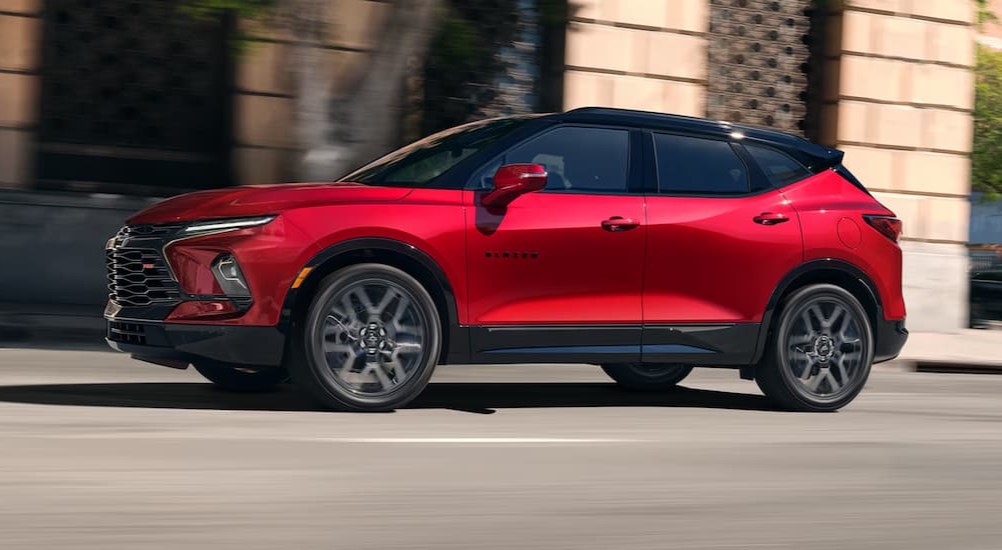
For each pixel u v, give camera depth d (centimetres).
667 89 1750
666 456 652
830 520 514
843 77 1847
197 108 1594
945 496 577
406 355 742
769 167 863
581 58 1698
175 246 719
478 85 1678
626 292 795
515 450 647
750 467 630
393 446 638
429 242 743
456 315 755
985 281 2514
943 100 1897
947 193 1898
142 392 827
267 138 1582
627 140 821
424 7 1285
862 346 874
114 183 1569
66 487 511
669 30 1748
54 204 1508
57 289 1512
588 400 905
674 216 811
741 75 1842
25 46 1508
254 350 716
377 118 1300
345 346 730
